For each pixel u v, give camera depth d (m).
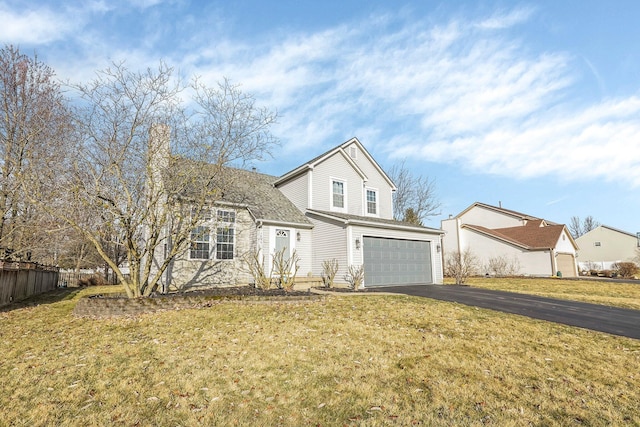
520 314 9.66
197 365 5.63
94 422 3.96
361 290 14.20
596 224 68.19
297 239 16.53
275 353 6.21
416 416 4.18
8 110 17.08
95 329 7.73
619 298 13.55
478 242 31.44
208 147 11.47
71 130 11.81
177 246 11.35
